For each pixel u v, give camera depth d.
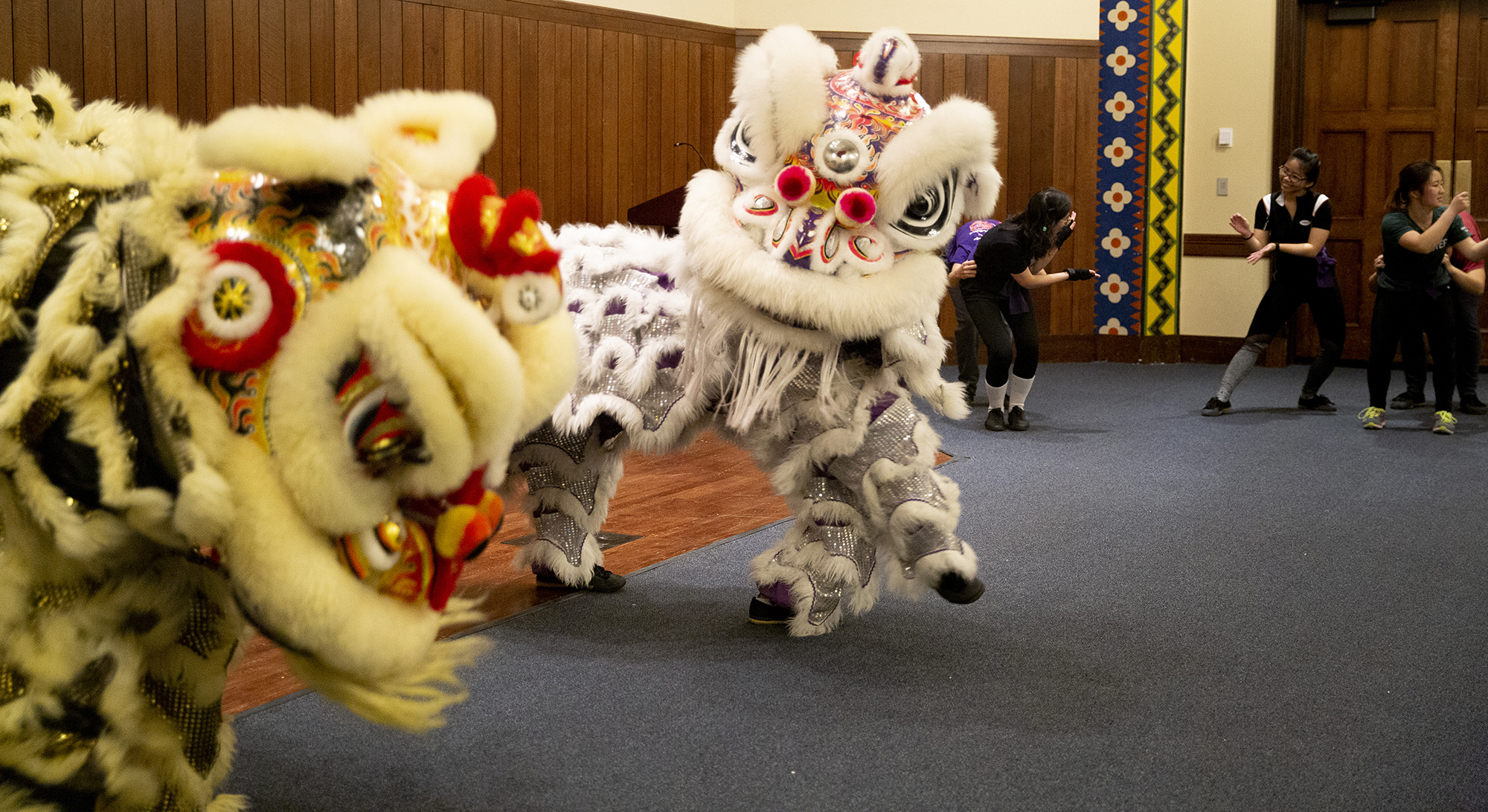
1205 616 2.99
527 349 1.42
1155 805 1.97
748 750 2.17
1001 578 3.33
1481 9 8.23
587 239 2.92
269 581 1.23
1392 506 4.30
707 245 2.44
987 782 2.05
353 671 1.31
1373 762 2.14
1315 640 2.81
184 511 1.22
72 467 1.27
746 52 2.49
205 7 5.69
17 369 1.28
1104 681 2.53
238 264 1.21
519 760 2.12
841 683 2.50
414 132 1.48
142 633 1.43
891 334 2.47
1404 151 8.48
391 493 1.30
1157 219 9.02
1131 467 5.05
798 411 2.55
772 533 3.86
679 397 2.71
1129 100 8.92
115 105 1.53
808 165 2.43
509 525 3.97
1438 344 5.87
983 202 2.51
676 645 2.74
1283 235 6.45
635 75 7.68
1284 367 8.74
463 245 1.35
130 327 1.24
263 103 5.92
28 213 1.32
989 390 6.07
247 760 2.09
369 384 1.24
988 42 8.76
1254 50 8.66
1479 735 2.27
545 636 2.79
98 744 1.33
